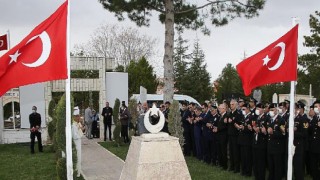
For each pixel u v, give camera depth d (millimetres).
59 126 8062
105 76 20156
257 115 10094
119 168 11859
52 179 10602
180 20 18609
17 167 12523
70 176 6664
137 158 6379
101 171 11383
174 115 11367
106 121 19438
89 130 20703
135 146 6594
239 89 43188
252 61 7305
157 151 6379
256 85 7250
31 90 19078
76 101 34594
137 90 38156
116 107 17203
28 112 19219
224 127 11297
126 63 44656
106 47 44688
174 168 6434
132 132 16562
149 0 17172
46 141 18906
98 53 44500
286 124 8750
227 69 47250
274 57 7203
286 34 7234
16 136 19391
